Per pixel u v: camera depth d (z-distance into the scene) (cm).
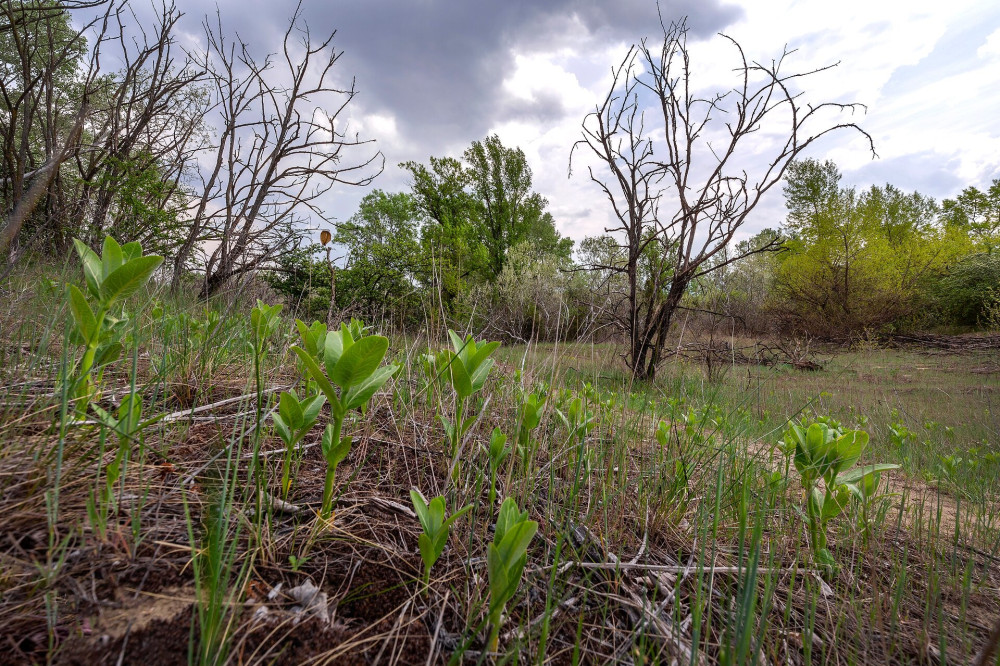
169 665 93
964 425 549
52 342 243
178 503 145
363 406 228
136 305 280
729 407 407
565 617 137
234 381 262
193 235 708
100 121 838
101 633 97
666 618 144
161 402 213
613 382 538
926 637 146
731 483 228
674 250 726
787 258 2233
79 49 790
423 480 201
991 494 324
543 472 229
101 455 125
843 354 1370
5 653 89
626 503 215
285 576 126
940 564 208
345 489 173
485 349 191
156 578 114
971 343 1368
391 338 380
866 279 1858
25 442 148
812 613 144
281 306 251
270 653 103
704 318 1062
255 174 733
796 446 192
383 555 145
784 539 206
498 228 2825
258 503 129
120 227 731
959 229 2484
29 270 412
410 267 1122
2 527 118
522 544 110
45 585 104
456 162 2553
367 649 110
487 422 277
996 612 180
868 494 195
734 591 165
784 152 627
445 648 117
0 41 831
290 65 735
